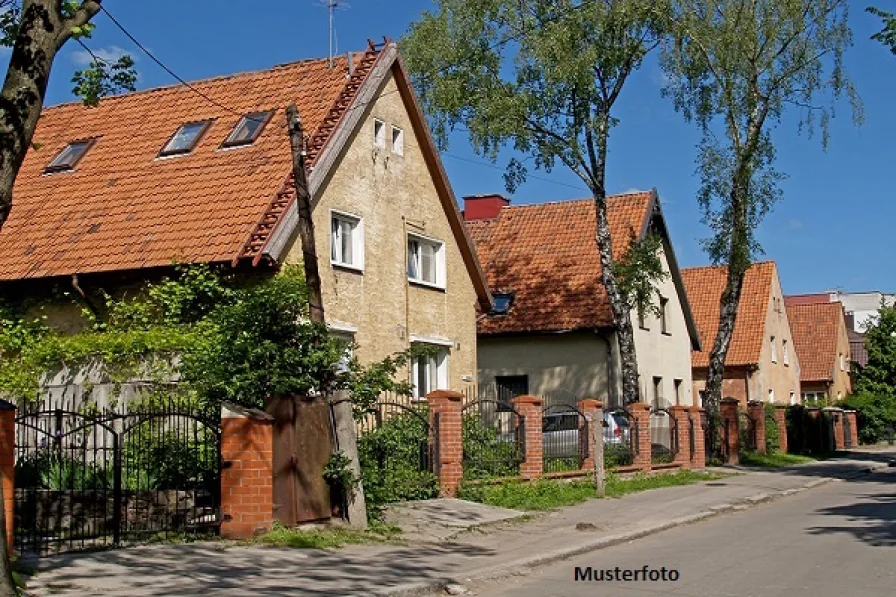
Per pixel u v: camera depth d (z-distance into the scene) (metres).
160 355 18.56
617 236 35.88
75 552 12.37
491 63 28.75
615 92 29.09
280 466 14.13
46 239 21.25
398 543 14.26
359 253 22.33
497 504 18.53
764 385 49.16
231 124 23.14
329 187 21.33
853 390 61.66
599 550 14.71
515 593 11.08
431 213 25.38
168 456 14.83
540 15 28.27
